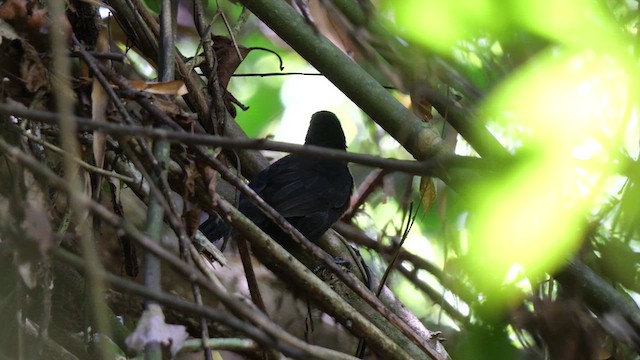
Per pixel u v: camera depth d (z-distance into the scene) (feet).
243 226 22.07
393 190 36.65
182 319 23.04
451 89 27.30
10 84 21.24
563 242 25.30
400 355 22.93
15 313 20.36
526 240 25.26
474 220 28.48
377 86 26.25
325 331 28.73
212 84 26.50
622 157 24.12
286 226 22.31
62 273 23.24
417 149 25.68
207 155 21.74
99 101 20.85
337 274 22.75
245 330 15.52
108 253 25.72
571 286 25.84
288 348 15.75
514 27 23.59
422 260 34.27
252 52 47.42
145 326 17.02
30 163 16.48
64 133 15.19
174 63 25.05
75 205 15.14
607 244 26.37
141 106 22.38
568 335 26.53
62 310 23.29
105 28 23.52
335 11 25.75
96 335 22.52
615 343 27.30
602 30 23.39
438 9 23.07
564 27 22.98
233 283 28.78
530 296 27.71
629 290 27.02
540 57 24.36
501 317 27.37
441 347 28.37
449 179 25.13
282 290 28.94
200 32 27.32
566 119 24.13
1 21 21.09
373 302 22.89
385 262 35.73
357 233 36.17
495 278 27.50
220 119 26.37
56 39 16.96
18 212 20.26
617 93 24.58
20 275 20.02
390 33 25.57
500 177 24.43
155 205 19.43
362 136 44.29
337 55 26.20
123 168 23.39
